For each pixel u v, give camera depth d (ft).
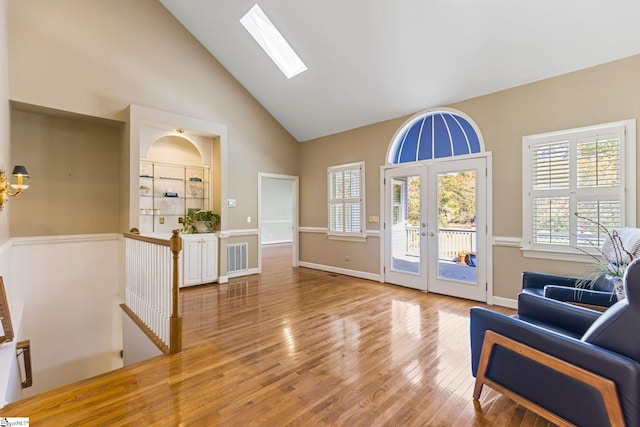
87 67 13.17
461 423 5.59
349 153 18.44
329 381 6.97
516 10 9.70
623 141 9.73
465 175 13.61
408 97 14.53
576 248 10.57
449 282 14.06
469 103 13.33
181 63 15.97
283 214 38.24
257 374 7.25
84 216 14.52
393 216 16.35
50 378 13.14
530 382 5.34
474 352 6.40
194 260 15.71
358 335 9.57
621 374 4.22
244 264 18.52
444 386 6.79
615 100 9.87
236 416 5.74
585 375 4.52
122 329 13.33
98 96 13.46
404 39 11.97
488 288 12.84
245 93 18.69
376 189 17.08
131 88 14.33
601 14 9.00
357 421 5.63
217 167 16.85
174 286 8.32
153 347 9.35
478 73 12.12
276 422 5.59
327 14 12.35
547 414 5.10
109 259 14.75
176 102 15.76
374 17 11.66
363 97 15.66
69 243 13.76
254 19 14.76
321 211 20.25
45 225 13.55
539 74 11.21
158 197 16.21
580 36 9.70
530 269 11.73
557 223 11.03
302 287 15.71
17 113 12.82
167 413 5.80
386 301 13.26
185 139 16.79
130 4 14.35
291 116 19.51
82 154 14.48
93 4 13.35
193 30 16.19
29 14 11.92
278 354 8.29
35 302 12.89
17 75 11.62
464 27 10.71
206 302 13.10
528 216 11.71
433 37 11.46
